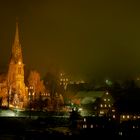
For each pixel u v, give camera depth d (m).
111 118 198.62
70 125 192.88
